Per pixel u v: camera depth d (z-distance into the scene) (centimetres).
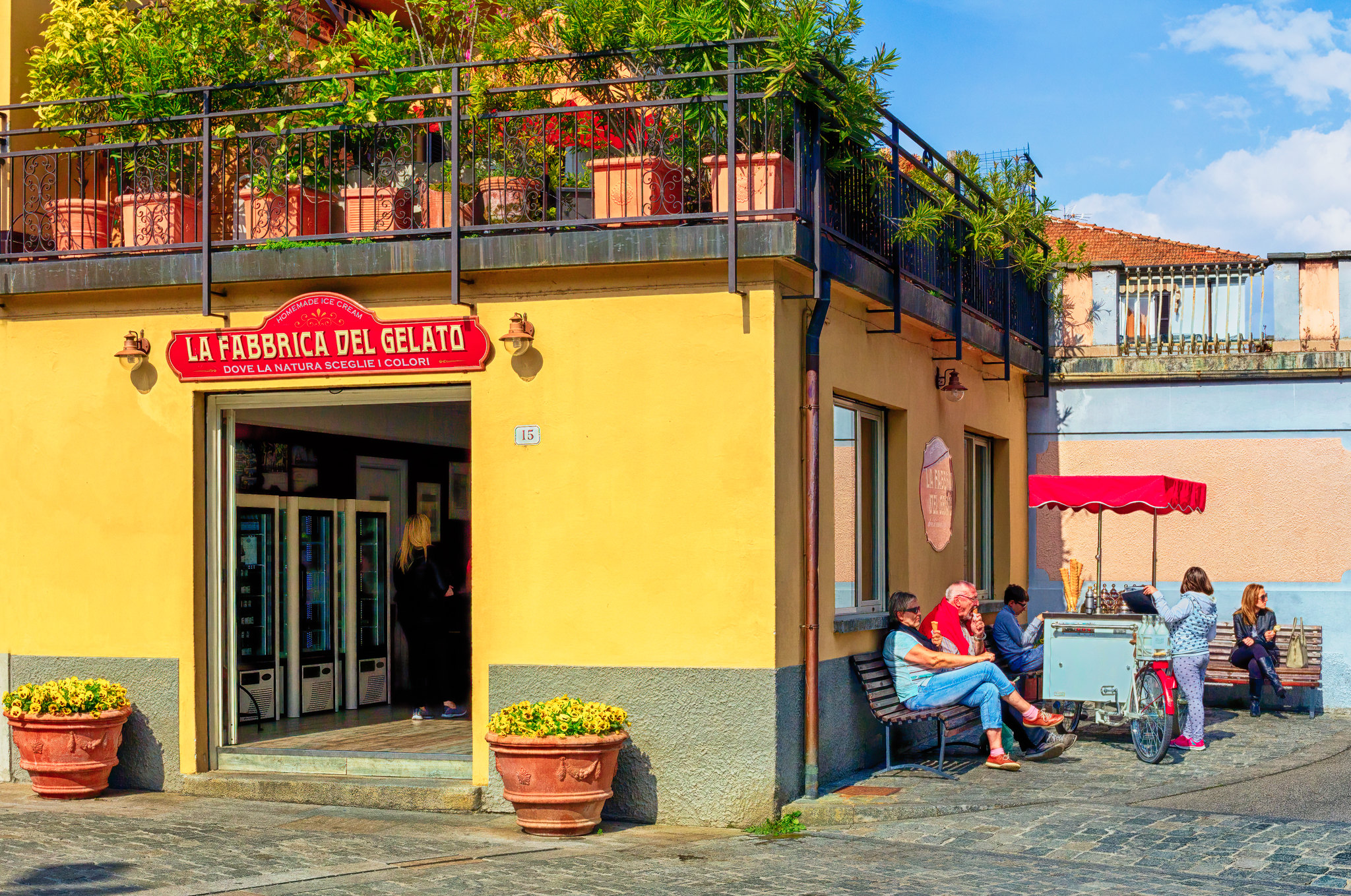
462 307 984
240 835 873
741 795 920
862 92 1012
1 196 1113
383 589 1432
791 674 946
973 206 1341
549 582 962
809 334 973
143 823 908
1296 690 1509
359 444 1396
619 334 955
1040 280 1559
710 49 991
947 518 1304
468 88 1080
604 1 1048
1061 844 848
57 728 988
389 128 1079
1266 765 1123
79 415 1059
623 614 948
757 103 987
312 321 993
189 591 1033
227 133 1066
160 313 1042
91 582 1053
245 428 1238
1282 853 823
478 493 977
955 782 1024
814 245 939
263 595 1257
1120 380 1595
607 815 945
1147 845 843
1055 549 1619
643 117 1008
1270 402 1553
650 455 948
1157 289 1611
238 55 1138
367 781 998
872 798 959
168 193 1065
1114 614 1179
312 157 1100
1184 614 1192
